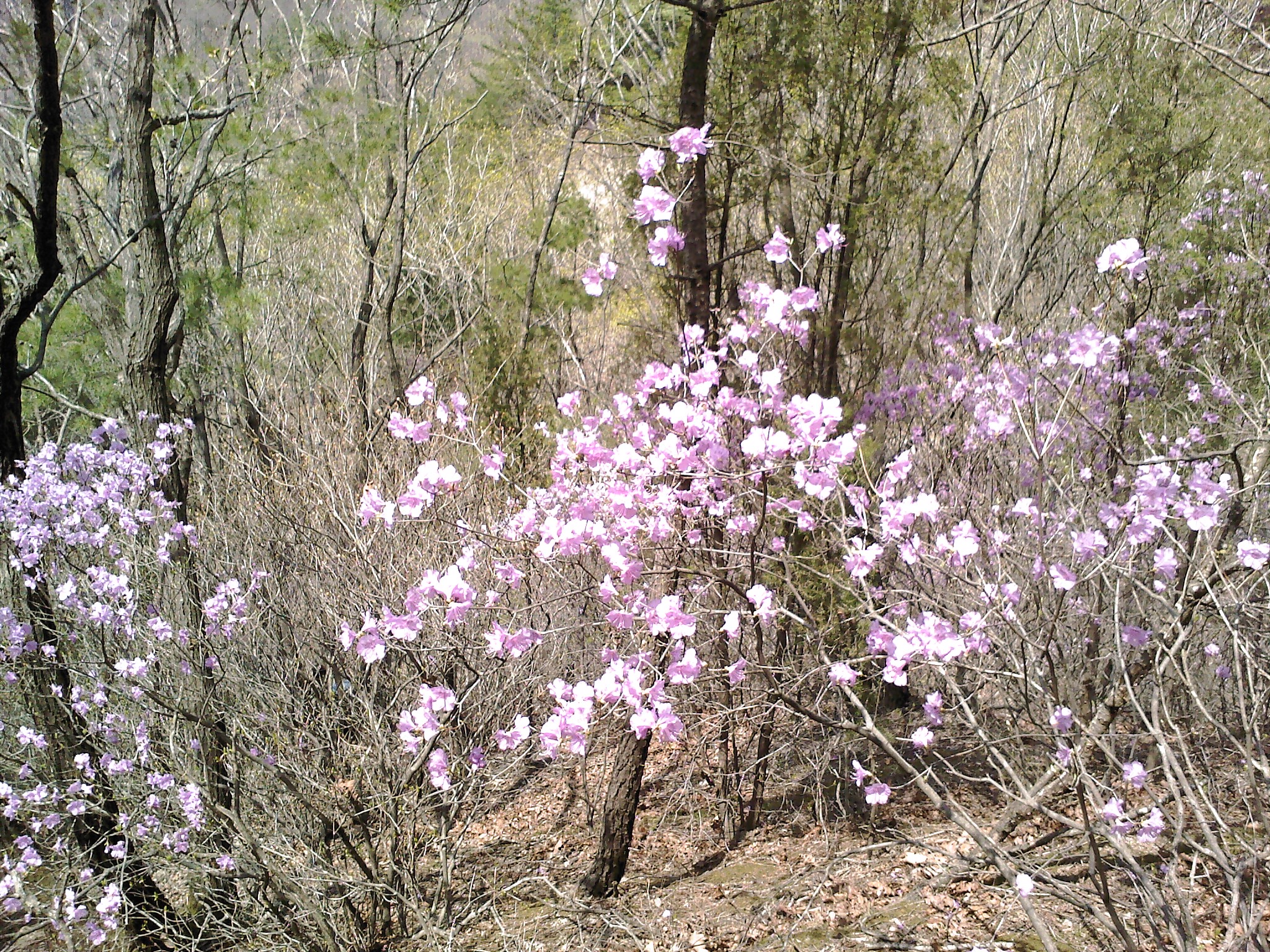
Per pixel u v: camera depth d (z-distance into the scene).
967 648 3.89
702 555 5.14
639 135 6.80
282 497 6.73
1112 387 5.80
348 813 5.27
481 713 5.44
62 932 5.06
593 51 11.30
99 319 7.64
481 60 12.30
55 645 5.11
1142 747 5.11
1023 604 4.38
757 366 4.58
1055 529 4.39
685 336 4.54
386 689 5.69
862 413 6.21
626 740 5.70
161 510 5.49
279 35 10.02
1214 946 3.94
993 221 10.38
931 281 7.16
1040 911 4.75
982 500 5.21
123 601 5.22
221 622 5.29
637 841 6.64
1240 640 3.70
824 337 6.28
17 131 6.82
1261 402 5.07
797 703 4.09
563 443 4.36
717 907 5.45
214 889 5.33
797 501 4.30
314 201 10.48
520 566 5.33
